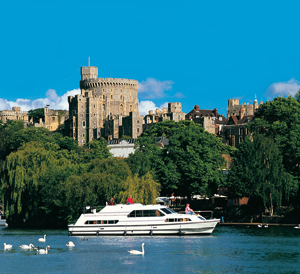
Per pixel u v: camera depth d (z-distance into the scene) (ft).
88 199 351.67
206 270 229.25
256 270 229.25
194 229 315.78
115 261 245.65
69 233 321.93
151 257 253.85
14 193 387.34
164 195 503.61
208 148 461.78
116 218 318.24
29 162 402.11
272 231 348.18
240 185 412.98
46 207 381.81
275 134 431.84
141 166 438.81
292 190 400.06
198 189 443.32
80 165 417.49
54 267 235.61
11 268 234.58
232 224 403.75
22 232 354.95
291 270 229.04
